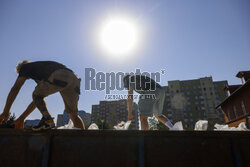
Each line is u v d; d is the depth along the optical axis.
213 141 1.49
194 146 1.47
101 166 1.43
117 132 1.51
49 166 1.45
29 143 1.51
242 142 1.49
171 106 79.06
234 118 24.77
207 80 80.81
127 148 1.47
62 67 2.20
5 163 1.46
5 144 1.51
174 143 1.48
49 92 2.03
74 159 1.45
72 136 1.52
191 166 1.42
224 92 77.75
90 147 1.48
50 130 1.54
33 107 2.37
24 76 2.05
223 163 1.43
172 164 1.43
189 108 77.56
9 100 1.98
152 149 1.47
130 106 2.89
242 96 21.81
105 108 113.69
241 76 27.66
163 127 18.94
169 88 82.75
